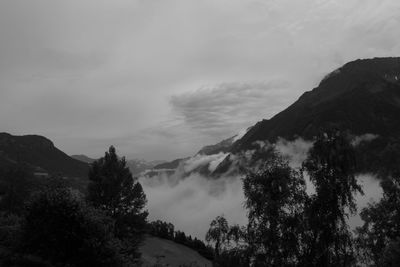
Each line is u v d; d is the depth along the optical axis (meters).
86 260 31.45
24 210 33.00
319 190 23.73
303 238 23.41
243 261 23.55
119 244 34.62
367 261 32.91
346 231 24.09
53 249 31.48
